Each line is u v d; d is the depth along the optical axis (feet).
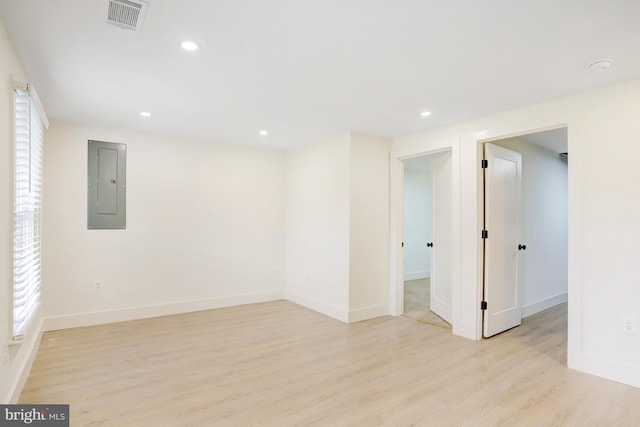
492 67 7.87
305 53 7.29
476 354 10.42
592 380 8.71
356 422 6.91
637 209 8.41
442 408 7.43
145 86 9.12
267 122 12.40
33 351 9.46
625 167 8.59
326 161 14.92
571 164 9.42
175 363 9.66
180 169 14.79
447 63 7.70
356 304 13.76
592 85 8.86
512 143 13.98
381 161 14.60
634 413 7.26
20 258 7.77
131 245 13.71
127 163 13.62
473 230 11.80
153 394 7.94
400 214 14.80
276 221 17.39
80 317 12.72
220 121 12.34
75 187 12.64
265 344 11.19
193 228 15.11
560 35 6.48
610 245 8.79
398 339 11.71
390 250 14.85
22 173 7.81
